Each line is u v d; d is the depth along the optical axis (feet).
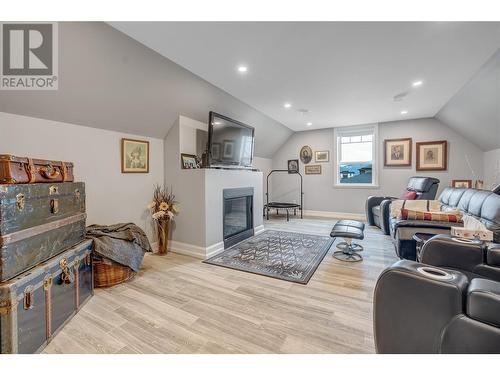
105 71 6.99
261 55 7.58
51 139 7.25
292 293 6.57
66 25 5.60
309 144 20.08
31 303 4.22
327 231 14.17
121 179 9.35
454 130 15.11
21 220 4.21
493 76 8.68
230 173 11.25
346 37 6.59
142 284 7.16
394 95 11.48
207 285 7.07
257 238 12.50
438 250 4.83
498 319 2.46
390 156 17.07
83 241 6.20
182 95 9.65
